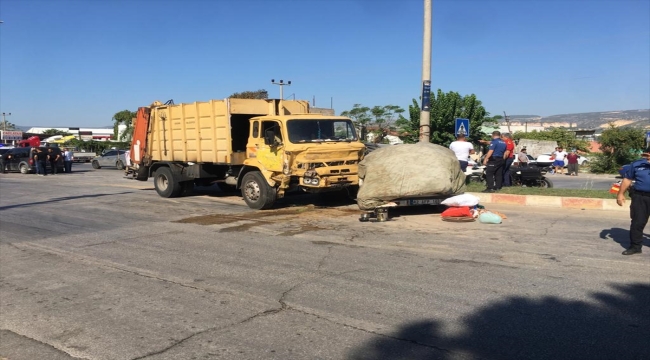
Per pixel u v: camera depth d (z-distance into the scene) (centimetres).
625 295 545
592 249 751
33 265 763
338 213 1165
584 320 479
